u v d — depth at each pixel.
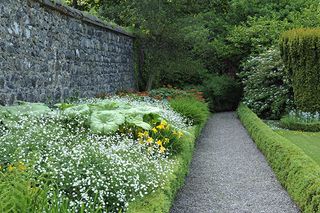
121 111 6.01
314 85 10.97
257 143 8.25
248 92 13.84
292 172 5.05
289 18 16.55
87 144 4.15
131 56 13.98
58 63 7.90
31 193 2.49
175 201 4.91
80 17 8.95
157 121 6.12
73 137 4.54
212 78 16.52
